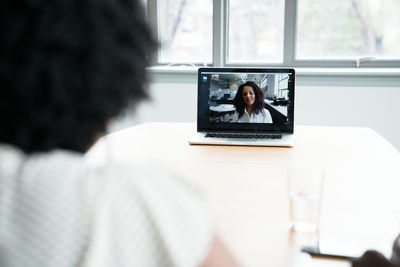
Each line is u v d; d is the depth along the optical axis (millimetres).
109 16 346
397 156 1460
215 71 1759
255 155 1490
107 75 344
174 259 344
